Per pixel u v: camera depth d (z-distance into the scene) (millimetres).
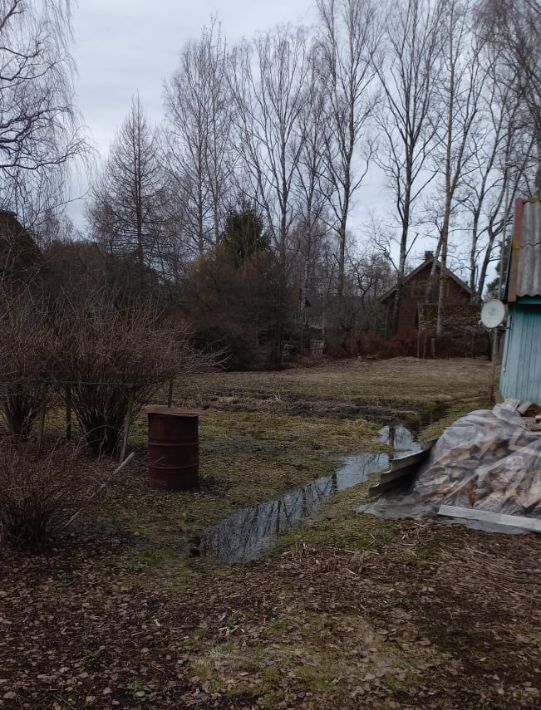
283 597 4184
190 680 3178
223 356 25531
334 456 9703
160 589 4348
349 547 5223
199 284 27234
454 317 33656
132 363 7160
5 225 12469
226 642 3572
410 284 40438
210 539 5609
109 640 3570
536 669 3320
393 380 22234
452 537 5449
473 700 3037
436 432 11820
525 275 11641
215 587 4414
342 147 35969
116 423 7734
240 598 4188
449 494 6207
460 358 31766
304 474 8391
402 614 3934
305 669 3279
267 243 32844
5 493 4660
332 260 43656
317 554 5082
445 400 17109
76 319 7496
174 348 7875
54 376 7211
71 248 18078
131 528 5680
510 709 2973
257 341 28219
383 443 10906
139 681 3150
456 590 4320
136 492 6742
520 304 11695
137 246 25062
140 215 26203
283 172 36438
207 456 9172
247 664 3324
